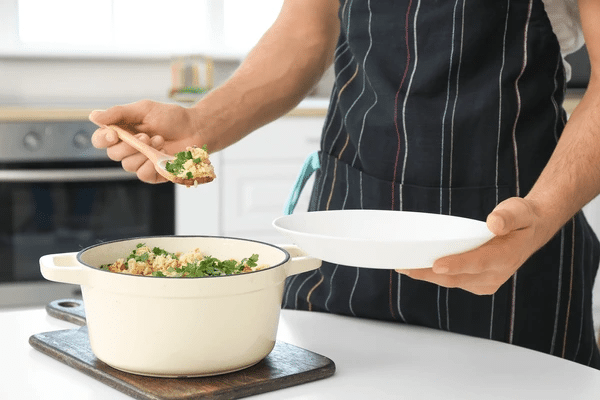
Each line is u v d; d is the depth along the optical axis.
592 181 0.88
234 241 0.90
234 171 2.60
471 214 1.08
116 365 0.77
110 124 1.00
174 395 0.71
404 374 0.81
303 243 0.75
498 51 1.07
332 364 0.80
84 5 3.15
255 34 3.39
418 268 0.77
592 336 1.16
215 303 0.74
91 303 0.77
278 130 2.62
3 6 3.04
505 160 1.08
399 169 1.10
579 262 1.11
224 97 1.13
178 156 0.94
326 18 1.25
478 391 0.77
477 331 1.07
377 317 1.05
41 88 3.08
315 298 1.11
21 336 0.92
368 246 0.70
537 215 0.80
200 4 3.30
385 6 1.11
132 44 3.22
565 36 1.12
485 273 0.77
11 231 2.51
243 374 0.77
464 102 1.06
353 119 1.15
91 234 2.56
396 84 1.10
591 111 0.94
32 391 0.75
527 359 0.87
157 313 0.73
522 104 1.07
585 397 0.76
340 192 1.16
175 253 0.91
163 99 3.11
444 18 1.06
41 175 2.46
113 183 2.55
